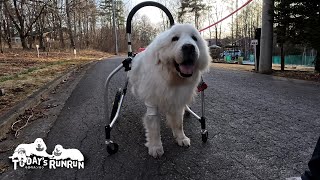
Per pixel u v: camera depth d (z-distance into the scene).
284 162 2.99
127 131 3.99
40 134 3.93
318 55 10.25
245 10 46.12
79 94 6.68
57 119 4.61
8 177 2.81
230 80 8.76
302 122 4.25
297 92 6.57
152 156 3.18
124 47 57.84
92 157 3.20
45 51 29.38
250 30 44.78
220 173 2.79
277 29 10.45
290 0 9.58
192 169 2.88
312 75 9.49
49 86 7.29
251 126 4.11
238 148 3.35
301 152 3.21
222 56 29.62
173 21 3.83
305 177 2.22
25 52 25.44
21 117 4.72
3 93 6.17
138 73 3.46
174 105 3.18
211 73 10.80
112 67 14.12
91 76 10.29
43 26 32.16
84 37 50.97
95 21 55.91
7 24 32.50
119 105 3.76
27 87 7.17
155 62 3.02
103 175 2.80
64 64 15.35
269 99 5.83
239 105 5.34
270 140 3.58
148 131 3.25
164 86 3.01
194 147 3.41
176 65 2.91
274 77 9.52
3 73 9.97
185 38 2.87
